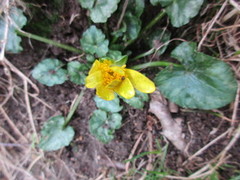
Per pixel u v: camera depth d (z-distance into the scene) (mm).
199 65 78
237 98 77
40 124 101
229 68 73
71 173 97
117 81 68
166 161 88
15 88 101
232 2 72
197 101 77
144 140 91
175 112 88
